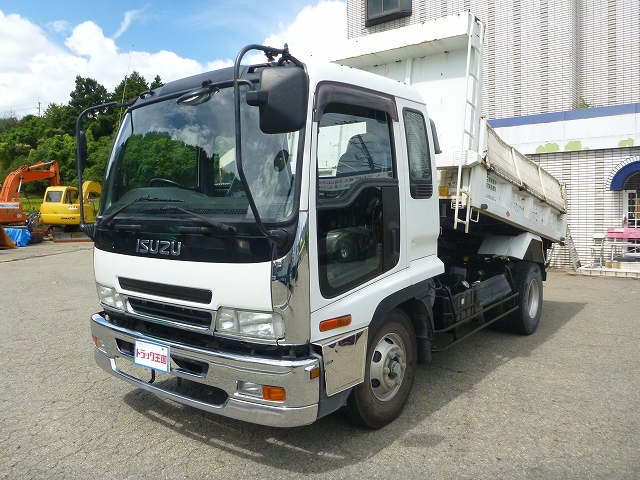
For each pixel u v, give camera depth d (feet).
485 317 21.07
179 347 11.15
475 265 20.95
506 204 18.74
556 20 44.62
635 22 43.96
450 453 11.80
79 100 188.03
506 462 11.41
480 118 16.71
